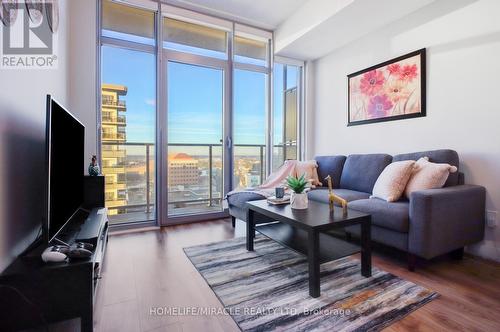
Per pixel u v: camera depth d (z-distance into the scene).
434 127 2.51
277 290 1.61
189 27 3.40
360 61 3.31
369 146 3.21
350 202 2.27
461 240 1.93
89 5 2.71
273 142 3.94
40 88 1.72
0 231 1.15
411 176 2.26
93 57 2.73
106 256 2.14
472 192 2.00
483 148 2.16
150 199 3.34
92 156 2.51
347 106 3.51
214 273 1.84
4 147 1.20
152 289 1.62
